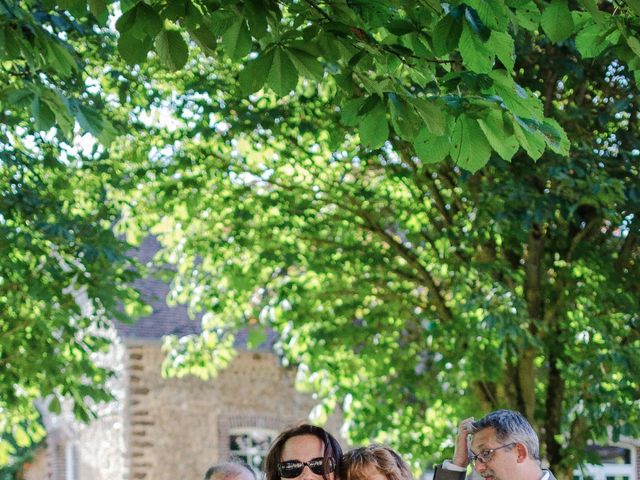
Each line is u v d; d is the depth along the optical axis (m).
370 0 4.57
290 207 11.62
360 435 12.16
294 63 4.30
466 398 11.98
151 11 4.20
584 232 10.98
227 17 4.30
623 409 10.10
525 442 4.75
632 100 9.84
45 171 10.84
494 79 4.37
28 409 11.76
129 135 11.35
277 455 4.82
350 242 12.33
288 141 11.33
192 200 11.45
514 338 9.84
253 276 12.36
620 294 10.70
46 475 20.61
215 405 19.59
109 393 11.11
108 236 10.56
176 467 19.16
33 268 10.57
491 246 11.25
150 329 18.97
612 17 4.53
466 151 4.41
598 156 10.05
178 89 11.12
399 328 12.24
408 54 4.64
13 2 4.96
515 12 4.39
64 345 11.41
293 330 12.23
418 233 11.70
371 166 11.76
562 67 10.15
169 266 20.02
